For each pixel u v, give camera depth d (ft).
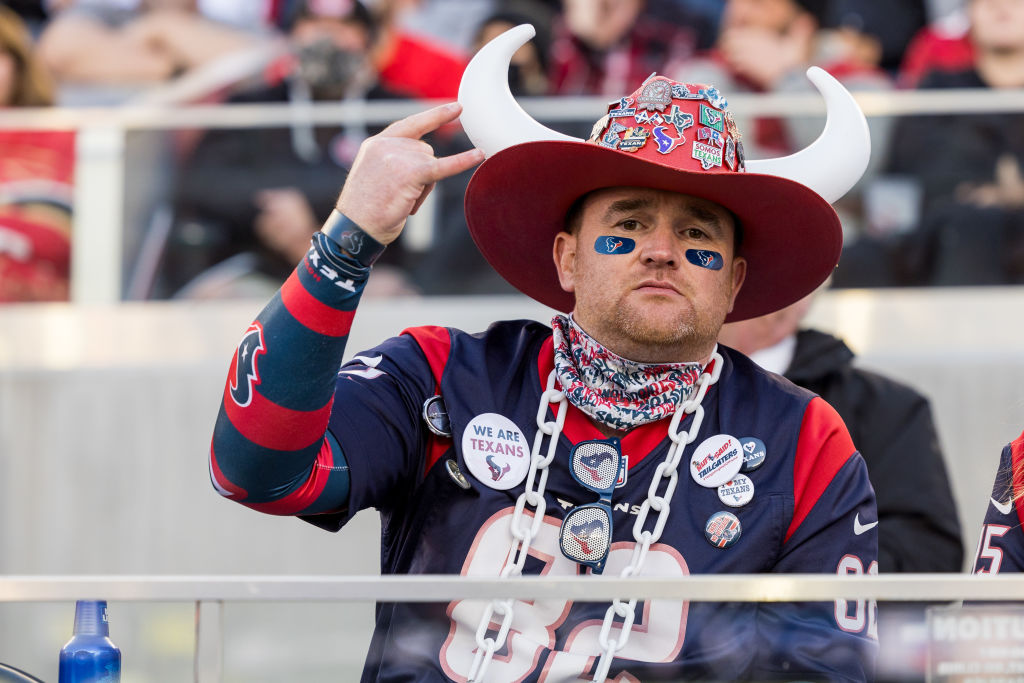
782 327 31.30
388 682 16.85
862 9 51.39
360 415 19.25
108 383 46.65
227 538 45.03
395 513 20.08
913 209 46.91
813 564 18.97
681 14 52.24
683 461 19.39
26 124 48.55
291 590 15.75
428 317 46.39
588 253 19.72
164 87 52.95
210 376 46.55
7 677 17.57
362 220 17.52
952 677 15.84
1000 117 47.01
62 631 17.71
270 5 52.70
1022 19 48.73
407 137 18.16
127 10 53.42
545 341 20.59
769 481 19.29
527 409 19.77
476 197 21.09
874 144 47.24
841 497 19.30
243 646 15.98
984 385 44.62
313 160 48.52
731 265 20.18
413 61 50.78
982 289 46.19
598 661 17.72
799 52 51.85
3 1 53.26
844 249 46.70
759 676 17.28
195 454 46.06
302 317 17.39
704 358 20.08
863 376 31.53
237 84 50.93
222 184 48.24
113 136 48.52
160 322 47.50
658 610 17.98
